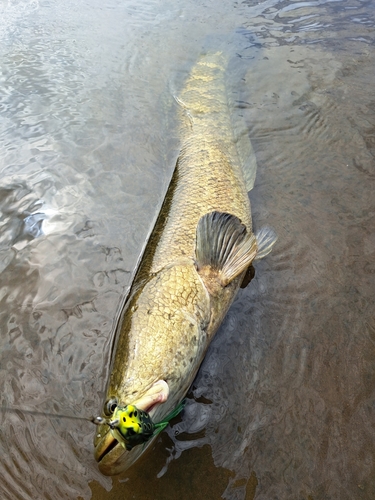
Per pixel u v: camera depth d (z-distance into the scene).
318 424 0.36
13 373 0.40
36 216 0.54
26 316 0.44
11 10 1.01
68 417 0.36
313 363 0.39
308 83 0.72
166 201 0.53
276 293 0.45
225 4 1.00
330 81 0.72
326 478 0.33
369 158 0.59
